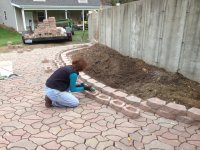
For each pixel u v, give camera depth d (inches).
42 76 223.6
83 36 653.3
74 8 904.3
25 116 133.6
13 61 304.3
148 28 201.3
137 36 222.2
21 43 538.3
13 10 847.7
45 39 513.3
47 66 266.1
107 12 304.7
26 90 181.2
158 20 185.5
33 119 129.4
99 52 279.6
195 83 154.6
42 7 821.2
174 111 125.3
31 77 220.2
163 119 127.6
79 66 140.4
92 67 221.5
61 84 139.3
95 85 173.3
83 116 132.6
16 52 396.2
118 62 224.1
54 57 332.5
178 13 161.9
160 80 165.9
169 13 171.3
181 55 165.3
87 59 253.0
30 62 296.2
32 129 118.3
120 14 257.0
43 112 138.9
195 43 151.4
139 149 100.8
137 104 140.9
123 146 103.1
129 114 130.4
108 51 278.7
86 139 108.8
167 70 182.7
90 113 136.5
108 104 146.8
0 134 113.7
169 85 156.1
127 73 193.8
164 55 183.9
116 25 272.4
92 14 449.7
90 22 486.6
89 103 151.8
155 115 132.3
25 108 145.2
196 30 149.0
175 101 134.0
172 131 115.3
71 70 139.8
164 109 129.7
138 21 217.2
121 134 113.0
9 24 951.0
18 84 197.6
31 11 862.5
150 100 137.1
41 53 376.2
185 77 164.4
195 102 130.6
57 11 933.2
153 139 108.5
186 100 133.0
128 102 145.0
